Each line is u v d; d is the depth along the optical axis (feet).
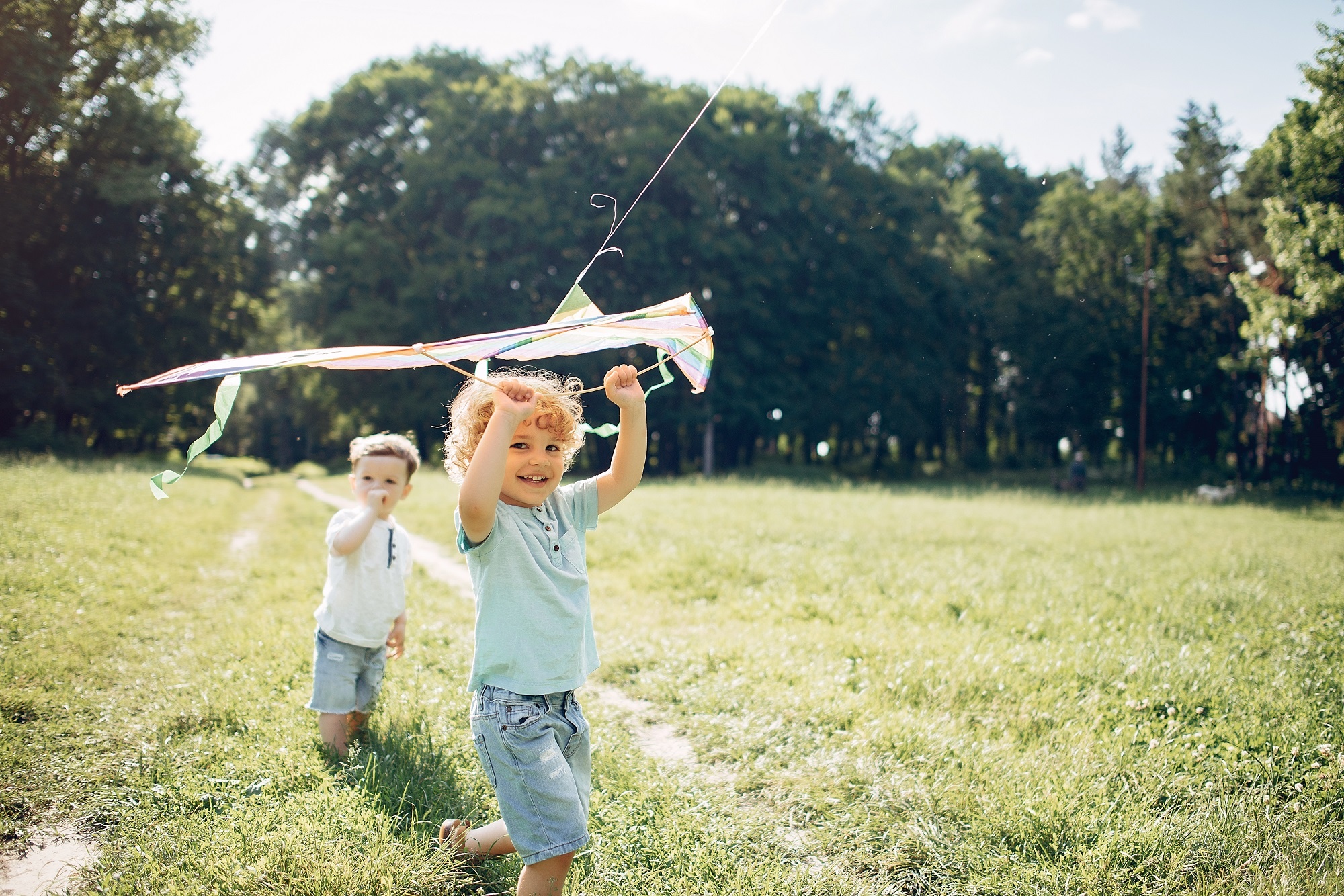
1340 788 11.32
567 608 8.46
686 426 133.49
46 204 94.38
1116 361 125.39
